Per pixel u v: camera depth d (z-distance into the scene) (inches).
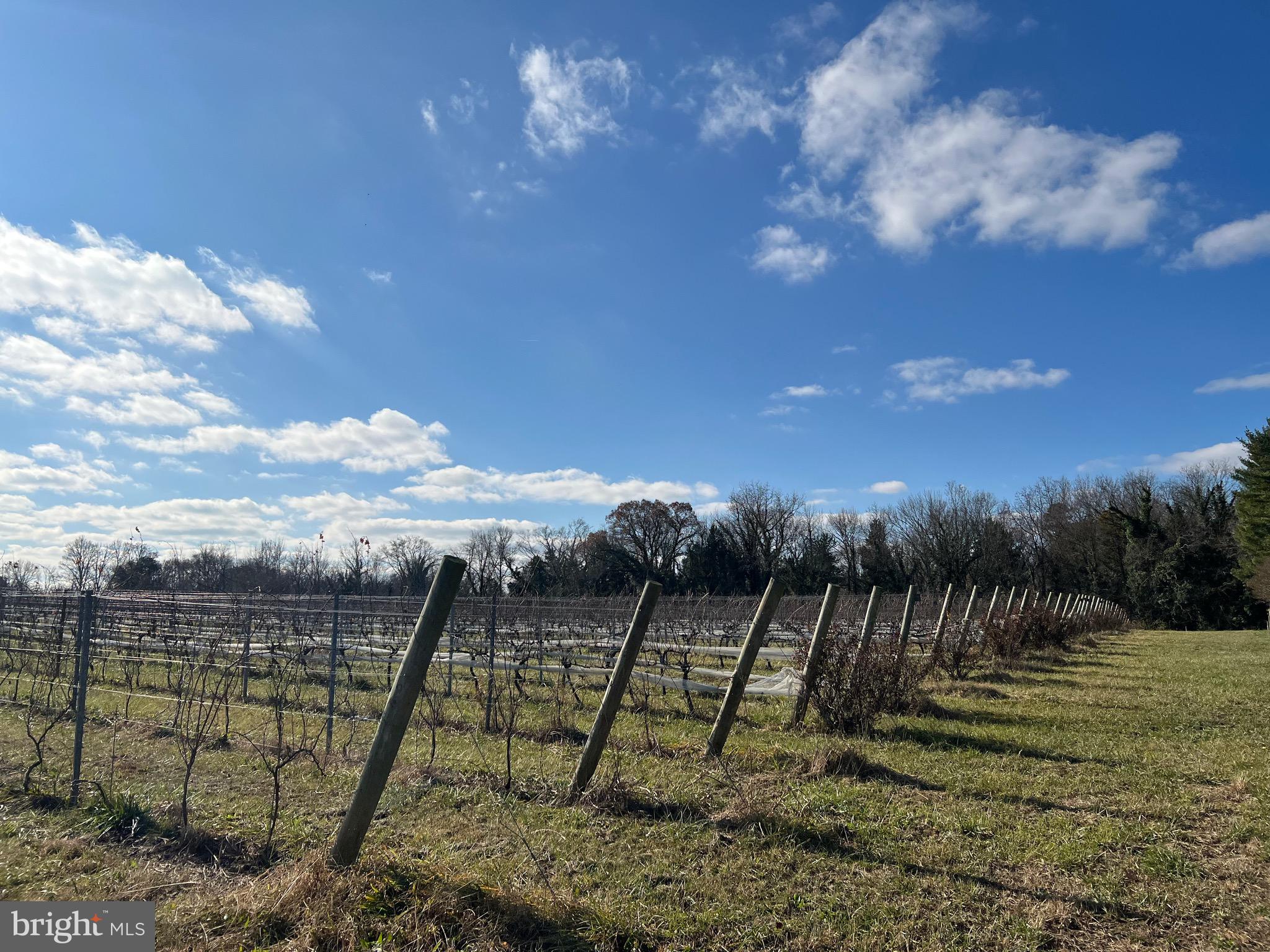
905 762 261.4
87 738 303.7
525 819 198.2
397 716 150.5
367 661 443.5
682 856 172.7
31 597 331.0
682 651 439.5
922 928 137.8
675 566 2349.9
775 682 396.8
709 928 137.9
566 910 138.9
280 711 278.4
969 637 527.8
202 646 406.6
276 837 182.9
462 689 440.8
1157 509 2161.7
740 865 166.4
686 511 2440.9
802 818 194.5
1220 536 1875.0
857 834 185.9
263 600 557.6
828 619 324.5
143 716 359.6
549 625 626.8
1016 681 504.4
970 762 262.8
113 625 435.2
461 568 156.4
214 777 243.8
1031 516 2511.1
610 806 205.8
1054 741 297.4
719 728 264.4
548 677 488.1
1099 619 1270.9
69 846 175.6
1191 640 1085.8
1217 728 327.0
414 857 167.0
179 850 177.8
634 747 282.8
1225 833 186.4
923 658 453.1
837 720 316.8
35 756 268.5
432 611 153.6
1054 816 201.8
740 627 712.4
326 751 273.6
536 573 2010.3
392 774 241.4
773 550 2351.1
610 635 579.2
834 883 158.2
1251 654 782.5
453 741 299.6
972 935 134.6
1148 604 1791.3
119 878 158.1
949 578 2116.1
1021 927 137.1
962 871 163.5
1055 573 2196.1
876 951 130.0
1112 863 167.9
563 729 314.8
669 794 214.7
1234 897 149.8
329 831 188.7
